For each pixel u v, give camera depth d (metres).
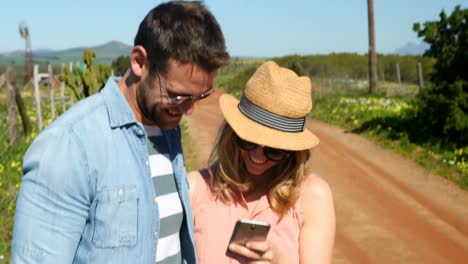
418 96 14.82
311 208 2.66
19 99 14.54
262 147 2.55
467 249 7.30
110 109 2.21
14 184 8.90
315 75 37.50
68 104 21.81
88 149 2.12
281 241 2.62
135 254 2.21
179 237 2.64
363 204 9.36
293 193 2.62
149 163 2.33
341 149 14.37
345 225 8.29
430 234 7.88
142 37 2.18
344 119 19.59
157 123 2.32
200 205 2.77
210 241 2.68
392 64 43.16
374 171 11.77
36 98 14.99
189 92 2.18
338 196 9.88
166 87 2.17
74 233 2.08
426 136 14.19
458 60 13.78
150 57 2.15
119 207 2.17
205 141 15.82
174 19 2.11
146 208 2.26
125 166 2.20
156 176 2.47
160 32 2.11
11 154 11.10
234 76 48.31
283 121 2.56
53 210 2.03
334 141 15.62
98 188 2.13
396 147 13.84
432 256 7.07
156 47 2.12
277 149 2.54
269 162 2.61
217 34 2.17
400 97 26.41
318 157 13.41
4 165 10.13
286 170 2.63
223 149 2.68
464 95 13.23
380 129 16.08
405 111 17.81
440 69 14.19
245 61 64.88
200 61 2.13
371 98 25.69
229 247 2.64
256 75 2.65
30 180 2.03
